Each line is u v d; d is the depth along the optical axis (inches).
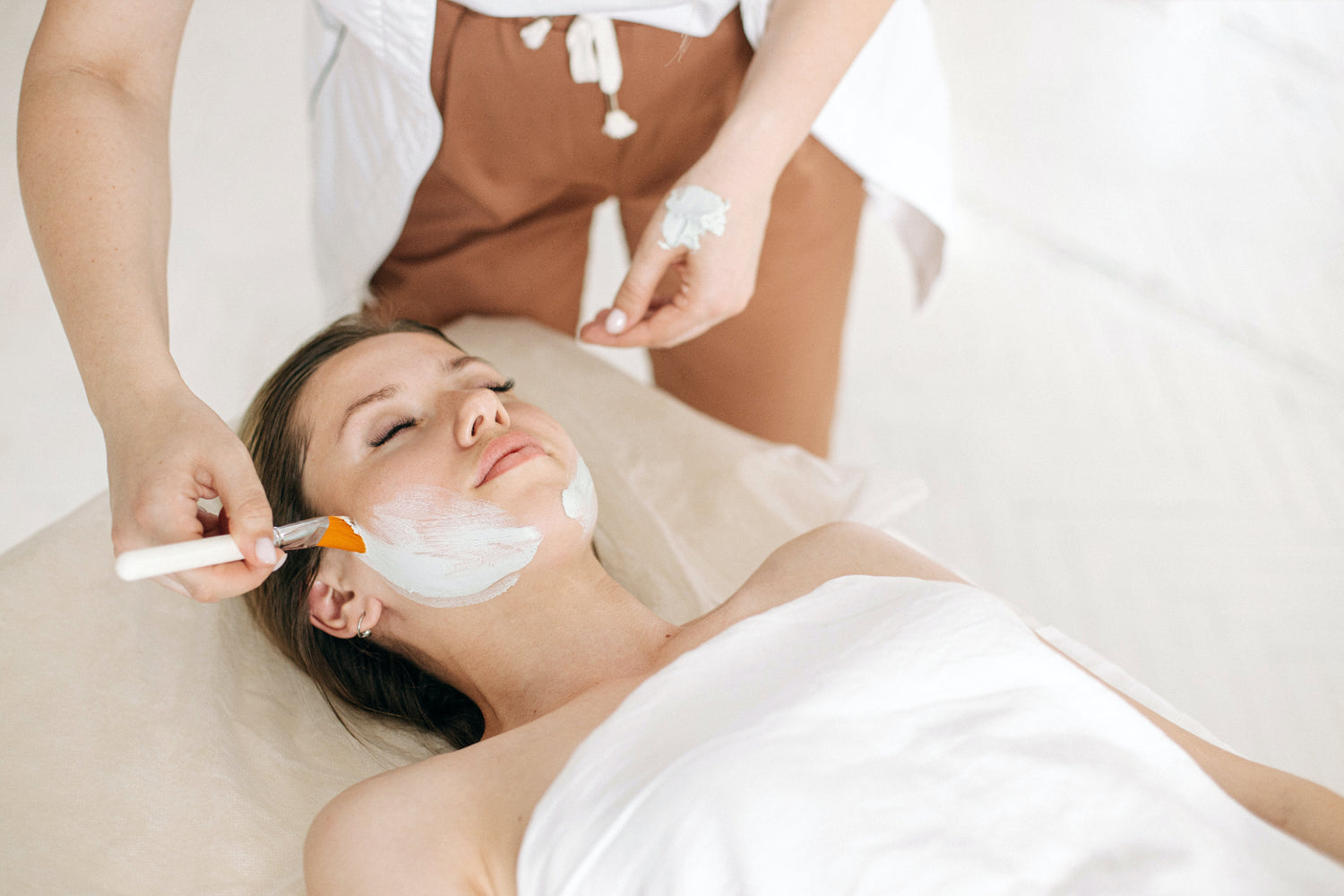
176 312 84.3
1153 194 107.2
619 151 50.4
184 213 91.0
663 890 30.4
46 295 82.0
